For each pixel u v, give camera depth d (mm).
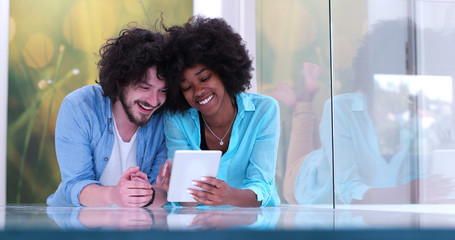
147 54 1476
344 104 751
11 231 296
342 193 767
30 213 683
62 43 3447
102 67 1578
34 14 3422
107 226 373
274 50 1779
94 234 283
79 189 1487
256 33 2094
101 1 3484
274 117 1591
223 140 1640
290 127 1430
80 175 1557
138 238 277
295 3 1446
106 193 1432
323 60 1150
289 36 1536
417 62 677
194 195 1278
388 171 699
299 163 1219
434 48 677
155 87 1510
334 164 780
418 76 675
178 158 1200
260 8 2035
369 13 712
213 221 472
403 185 683
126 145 1669
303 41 1348
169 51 1498
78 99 1606
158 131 1676
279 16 1696
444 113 674
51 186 3418
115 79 1514
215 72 1517
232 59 1517
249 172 1587
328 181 910
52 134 3432
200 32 1501
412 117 678
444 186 661
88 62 3467
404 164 686
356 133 734
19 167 3396
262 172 1547
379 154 704
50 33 3439
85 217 556
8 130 3391
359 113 729
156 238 277
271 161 1567
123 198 1380
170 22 3543
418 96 676
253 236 281
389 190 693
